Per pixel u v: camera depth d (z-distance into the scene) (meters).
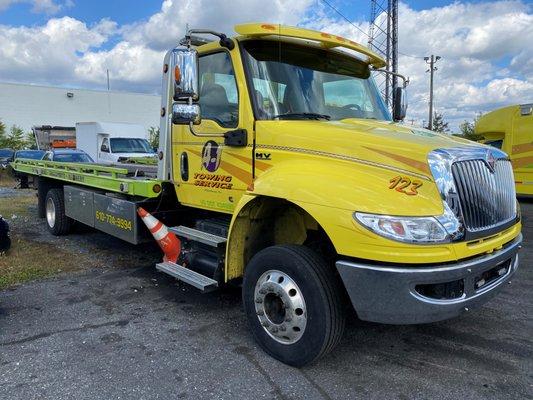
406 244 2.98
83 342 4.02
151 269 6.25
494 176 3.54
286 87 4.30
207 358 3.75
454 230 3.08
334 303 3.32
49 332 4.21
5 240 5.80
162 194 5.29
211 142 4.53
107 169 6.48
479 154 3.45
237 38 4.20
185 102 3.97
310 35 4.22
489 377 3.48
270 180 3.67
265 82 4.20
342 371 3.55
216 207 4.55
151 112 57.34
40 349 3.88
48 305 4.89
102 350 3.87
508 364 3.68
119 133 20.19
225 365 3.63
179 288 5.47
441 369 3.60
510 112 13.75
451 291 3.15
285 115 4.20
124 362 3.67
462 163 3.25
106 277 5.89
